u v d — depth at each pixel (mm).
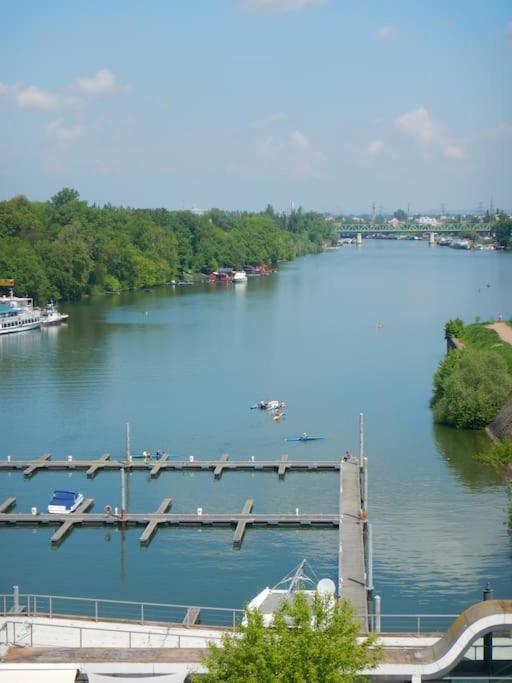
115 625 67250
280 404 166250
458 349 177625
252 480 130750
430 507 115312
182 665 54688
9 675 53750
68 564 102250
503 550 101750
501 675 52719
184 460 136750
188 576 98312
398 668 52594
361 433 129750
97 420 158750
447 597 90625
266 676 48281
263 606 75125
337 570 99750
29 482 130125
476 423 151750
